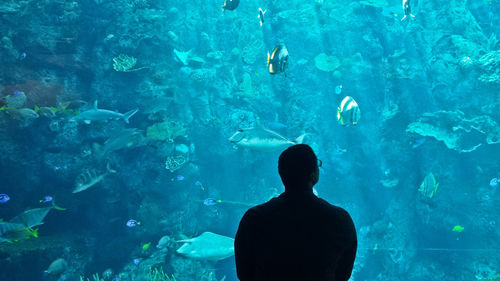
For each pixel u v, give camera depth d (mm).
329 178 12867
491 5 13617
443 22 12742
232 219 12266
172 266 10125
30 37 10539
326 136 12812
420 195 11773
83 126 10461
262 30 13812
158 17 11672
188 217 11273
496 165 11070
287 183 1430
